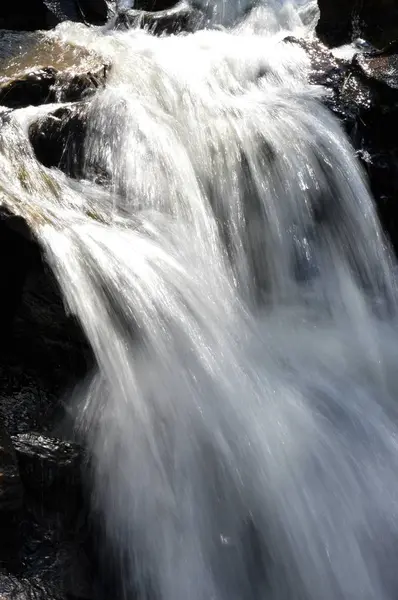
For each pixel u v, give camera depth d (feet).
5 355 15.43
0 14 31.58
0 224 15.02
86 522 13.51
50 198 17.49
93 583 13.01
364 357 18.99
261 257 20.35
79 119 20.06
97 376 14.88
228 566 13.70
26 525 12.74
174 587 13.28
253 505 14.20
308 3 35.88
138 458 13.99
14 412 14.35
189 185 19.89
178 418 14.52
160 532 13.55
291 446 15.12
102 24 35.50
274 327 18.93
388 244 22.58
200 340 15.88
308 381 17.13
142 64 24.58
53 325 15.07
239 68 25.84
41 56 23.91
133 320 15.35
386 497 15.34
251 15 35.50
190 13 35.78
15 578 12.01
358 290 21.31
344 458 15.52
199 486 14.05
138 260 16.35
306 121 22.68
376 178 22.91
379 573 14.52
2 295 15.52
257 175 20.97
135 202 18.90
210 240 19.35
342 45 30.22
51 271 15.08
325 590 14.05
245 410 15.26
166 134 20.61
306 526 14.37
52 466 13.15
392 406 17.76
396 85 24.43
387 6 29.71
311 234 21.20
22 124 19.20
